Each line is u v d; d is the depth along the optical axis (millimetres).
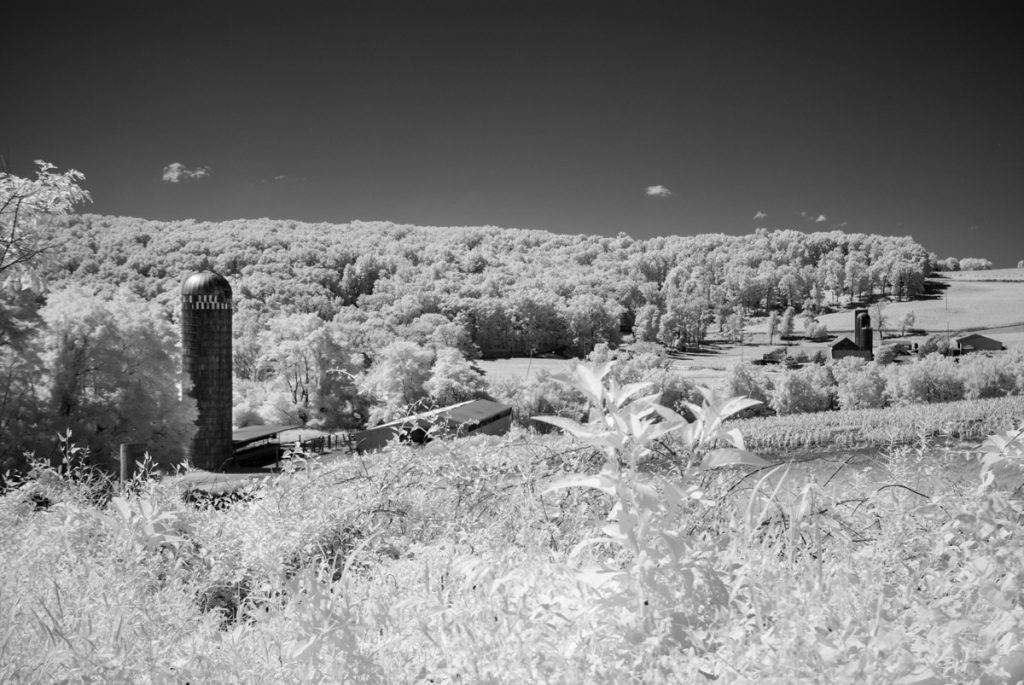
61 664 1525
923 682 1050
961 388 94375
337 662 1322
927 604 1330
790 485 1875
